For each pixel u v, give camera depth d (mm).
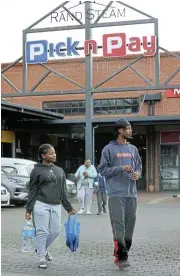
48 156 7477
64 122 26359
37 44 25156
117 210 7152
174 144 29500
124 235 7227
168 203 20328
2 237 10516
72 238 7582
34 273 7059
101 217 14898
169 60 28875
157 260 7945
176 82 28781
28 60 25281
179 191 29047
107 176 7258
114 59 29703
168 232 11195
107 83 29703
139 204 19766
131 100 29625
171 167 29484
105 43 24156
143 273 6996
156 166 29719
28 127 28031
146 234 10875
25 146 30000
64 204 7621
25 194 18141
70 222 7637
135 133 30109
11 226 12422
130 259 8023
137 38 24031
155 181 29703
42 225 7371
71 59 30250
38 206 7344
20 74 30406
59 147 32750
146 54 24375
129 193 7223
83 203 16094
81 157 32594
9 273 7035
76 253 8672
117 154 7312
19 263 7801
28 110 23703
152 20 24125
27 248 7828
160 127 29672
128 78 29422
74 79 30188
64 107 30391
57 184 7441
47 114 25219
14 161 19453
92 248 9172
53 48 25031
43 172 7367
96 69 29953
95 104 30094
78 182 16062
